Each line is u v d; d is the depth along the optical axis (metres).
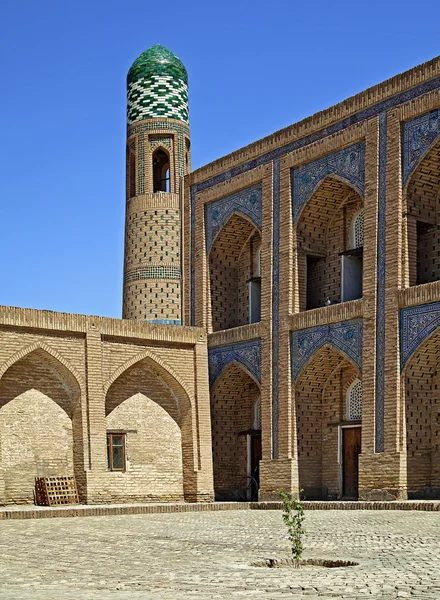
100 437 18.86
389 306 17.23
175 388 20.55
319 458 19.66
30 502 18.19
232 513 16.25
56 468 18.61
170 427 20.41
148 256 24.38
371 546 9.53
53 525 13.57
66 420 18.88
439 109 16.89
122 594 6.40
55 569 8.01
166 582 7.03
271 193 20.41
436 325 16.34
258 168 20.88
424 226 17.88
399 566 7.75
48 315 18.53
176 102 25.45
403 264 17.19
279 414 19.41
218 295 22.31
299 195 19.80
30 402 18.48
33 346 18.33
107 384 19.27
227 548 9.60
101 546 10.05
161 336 20.22
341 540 10.30
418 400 17.08
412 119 17.41
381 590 6.40
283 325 19.59
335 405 19.58
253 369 20.36
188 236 22.94
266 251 20.33
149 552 9.33
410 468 16.78
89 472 18.59
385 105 17.89
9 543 10.65
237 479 21.62
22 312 18.16
